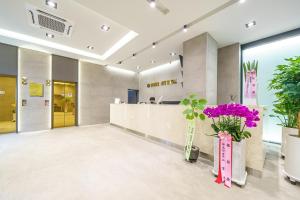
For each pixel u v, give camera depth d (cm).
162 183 229
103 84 889
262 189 215
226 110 235
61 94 730
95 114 848
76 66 767
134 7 333
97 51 679
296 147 224
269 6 322
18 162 303
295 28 416
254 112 216
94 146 420
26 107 616
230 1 309
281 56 460
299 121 238
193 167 287
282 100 317
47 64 670
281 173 265
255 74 387
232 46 523
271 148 414
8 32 489
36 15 390
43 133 595
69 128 712
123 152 371
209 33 447
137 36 474
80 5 349
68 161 311
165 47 564
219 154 237
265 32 440
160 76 900
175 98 802
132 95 1088
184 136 386
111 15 363
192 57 474
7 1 335
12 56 579
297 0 303
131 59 744
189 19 379
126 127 657
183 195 201
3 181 231
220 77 552
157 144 443
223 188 218
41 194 199
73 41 563
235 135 235
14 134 573
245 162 263
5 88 815
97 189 212
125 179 240
